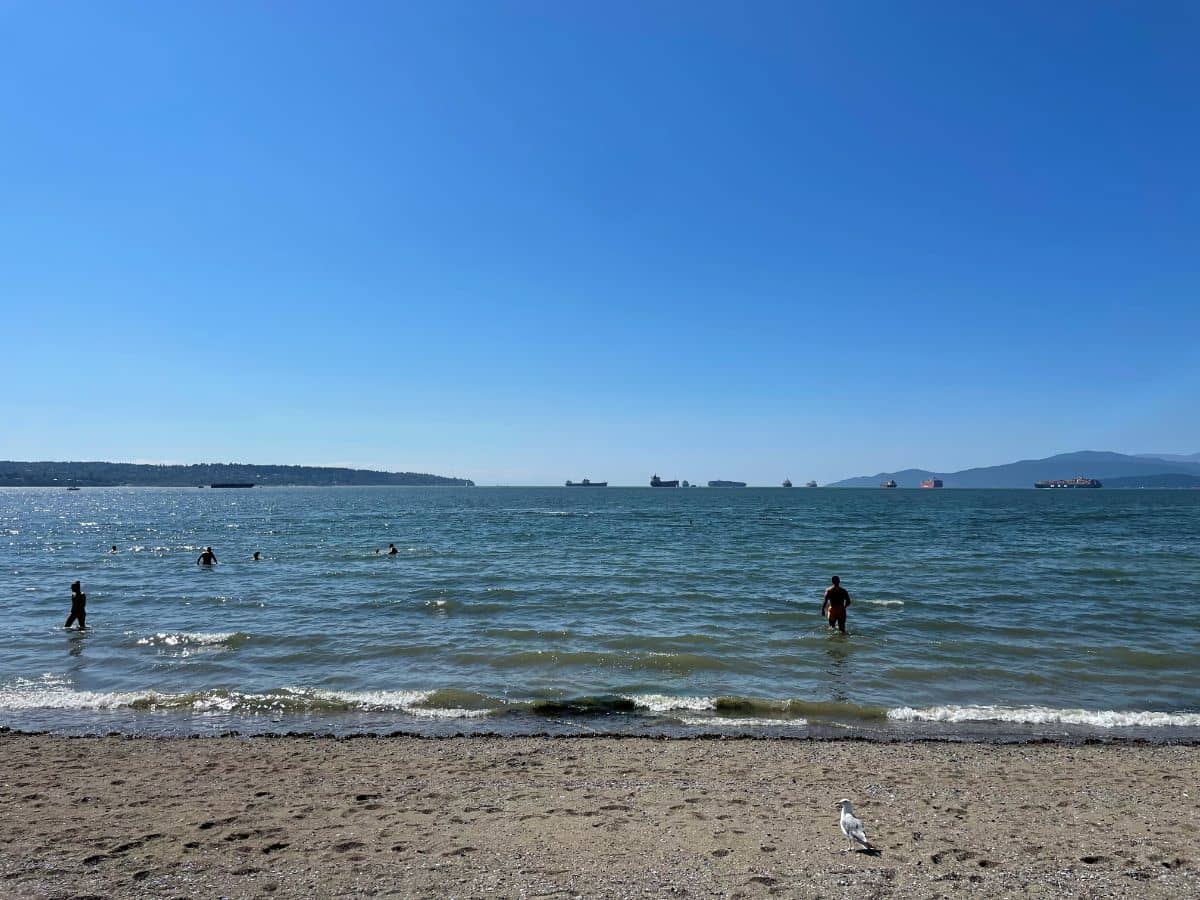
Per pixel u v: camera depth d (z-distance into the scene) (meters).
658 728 12.01
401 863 6.42
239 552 43.16
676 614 21.81
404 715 12.70
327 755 10.34
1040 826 7.45
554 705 13.16
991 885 5.95
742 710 12.96
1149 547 43.19
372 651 17.16
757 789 8.77
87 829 7.36
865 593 25.61
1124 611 21.95
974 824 7.50
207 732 11.75
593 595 25.45
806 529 61.66
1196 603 23.34
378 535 56.88
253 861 6.49
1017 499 170.25
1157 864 6.38
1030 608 22.48
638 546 45.53
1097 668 15.70
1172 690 14.23
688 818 7.66
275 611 22.67
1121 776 9.38
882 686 14.48
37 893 5.82
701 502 144.25
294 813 7.86
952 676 15.13
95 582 30.08
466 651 17.08
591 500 161.50
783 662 16.14
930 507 115.75
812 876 6.11
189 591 27.12
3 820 7.64
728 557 38.41
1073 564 34.22
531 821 7.55
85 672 15.54
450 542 49.50
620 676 15.16
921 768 9.73
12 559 40.41
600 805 8.12
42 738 11.27
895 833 7.21
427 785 8.95
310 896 5.76
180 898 5.73
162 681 14.86
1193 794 8.62
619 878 6.07
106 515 96.69
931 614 21.59
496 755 10.37
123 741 11.10
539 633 18.94
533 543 48.25
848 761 10.09
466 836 7.12
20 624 20.66
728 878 6.07
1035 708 13.09
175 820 7.62
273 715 12.68
